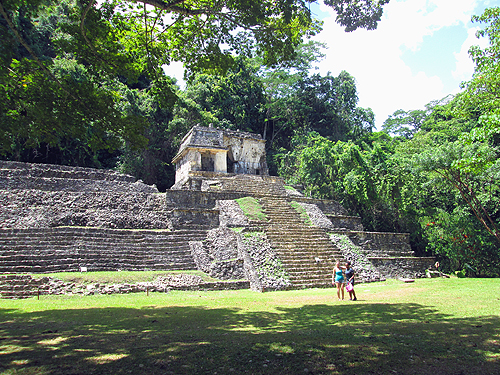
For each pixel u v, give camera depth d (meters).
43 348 4.73
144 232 16.23
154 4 7.52
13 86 7.80
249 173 28.84
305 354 4.32
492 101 14.40
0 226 14.88
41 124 8.59
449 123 42.47
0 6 6.61
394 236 21.64
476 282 15.04
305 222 19.78
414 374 3.63
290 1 7.57
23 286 10.71
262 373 3.67
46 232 14.45
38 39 28.70
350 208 28.20
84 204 17.91
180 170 27.44
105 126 8.88
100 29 7.87
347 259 16.62
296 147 37.59
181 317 7.29
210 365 3.91
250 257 14.20
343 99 48.28
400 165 25.27
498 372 3.66
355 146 26.98
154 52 9.18
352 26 8.34
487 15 14.80
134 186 21.41
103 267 13.35
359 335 5.38
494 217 24.33
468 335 5.29
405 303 9.03
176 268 14.48
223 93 38.25
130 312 7.93
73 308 8.49
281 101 44.50
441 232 22.94
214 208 20.27
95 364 3.96
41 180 19.11
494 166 18.16
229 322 6.73
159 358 4.17
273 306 8.91
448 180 20.67
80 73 24.53
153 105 31.44
